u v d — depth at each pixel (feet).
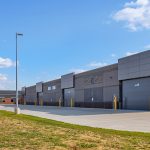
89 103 222.69
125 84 176.76
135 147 42.19
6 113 132.67
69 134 56.29
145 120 89.25
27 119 96.78
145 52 157.28
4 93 479.00
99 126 73.31
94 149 41.19
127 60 172.86
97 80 210.79
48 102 316.19
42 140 49.01
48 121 87.04
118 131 60.34
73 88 253.44
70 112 143.33
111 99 191.21
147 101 155.84
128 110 156.66
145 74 156.76
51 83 307.37
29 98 388.16
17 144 45.39
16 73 135.23
